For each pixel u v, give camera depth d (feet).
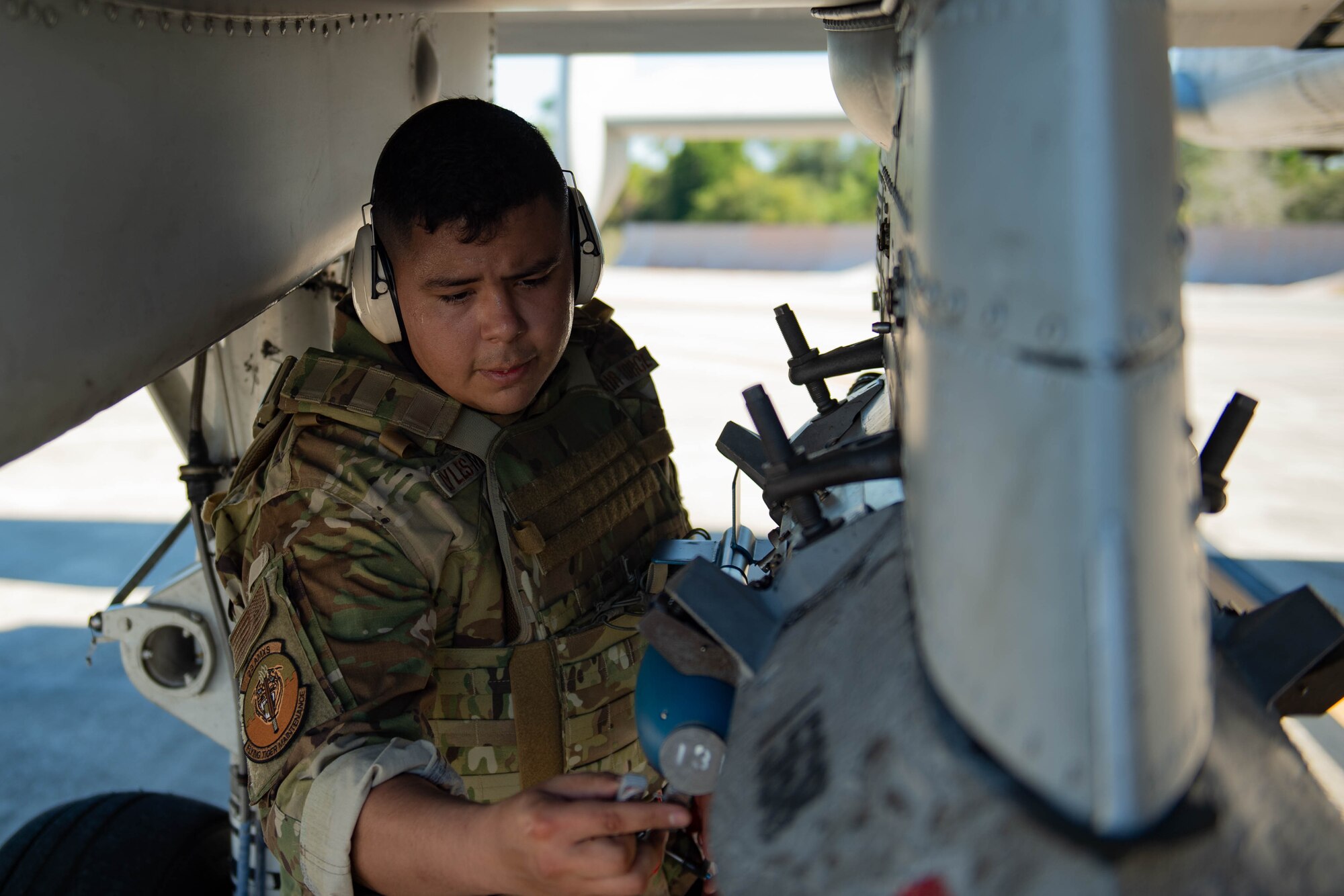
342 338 3.93
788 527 3.33
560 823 2.34
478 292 3.47
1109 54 1.72
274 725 3.04
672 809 2.39
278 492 3.45
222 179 3.77
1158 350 1.72
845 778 2.01
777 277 56.03
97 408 3.39
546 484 3.81
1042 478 1.71
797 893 1.97
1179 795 1.78
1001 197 1.80
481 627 3.68
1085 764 1.68
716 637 2.46
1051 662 1.70
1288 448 20.62
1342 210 58.03
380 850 2.68
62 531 16.26
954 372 1.89
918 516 2.04
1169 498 1.73
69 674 11.61
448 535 3.51
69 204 3.05
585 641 3.83
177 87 3.48
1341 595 12.48
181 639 5.48
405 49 5.16
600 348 4.52
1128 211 1.70
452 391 3.69
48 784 9.61
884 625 2.20
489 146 3.34
